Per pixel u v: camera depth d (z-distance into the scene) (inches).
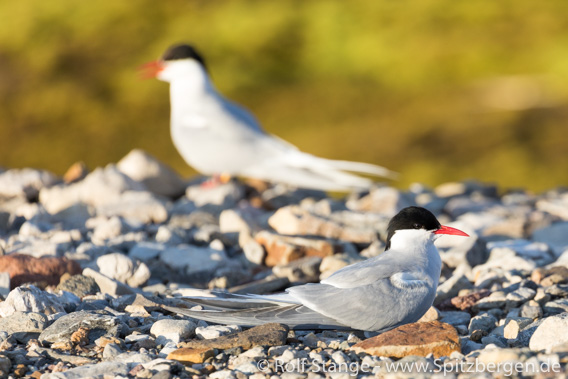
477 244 351.6
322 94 1031.0
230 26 1103.0
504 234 410.3
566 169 876.6
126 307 274.1
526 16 1056.2
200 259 345.4
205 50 1080.8
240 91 1043.3
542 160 889.5
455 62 1032.2
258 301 253.0
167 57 518.6
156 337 246.8
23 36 1134.4
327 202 455.8
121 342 240.2
